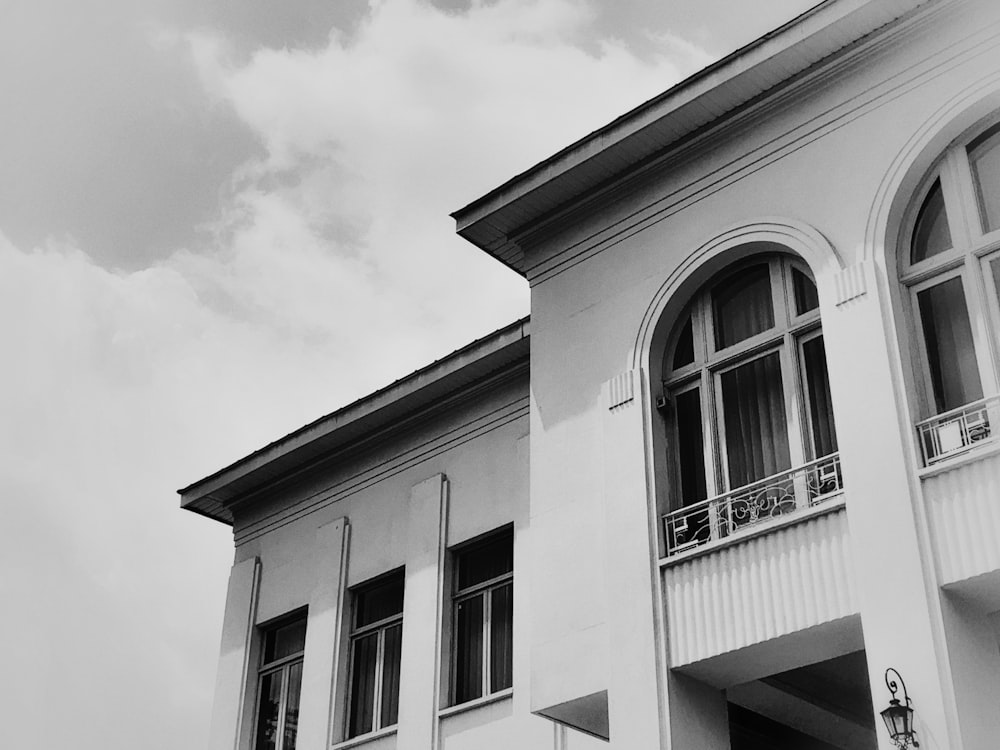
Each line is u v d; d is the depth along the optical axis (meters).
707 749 12.17
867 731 14.17
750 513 12.59
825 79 13.03
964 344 11.73
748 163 13.46
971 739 10.20
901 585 10.86
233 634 19.95
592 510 13.49
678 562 12.55
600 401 13.84
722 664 12.12
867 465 11.45
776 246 13.01
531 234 15.34
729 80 13.24
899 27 12.52
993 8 12.05
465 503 17.41
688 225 13.80
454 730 16.06
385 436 19.05
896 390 11.53
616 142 14.05
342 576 18.62
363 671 18.00
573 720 13.42
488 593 16.80
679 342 13.87
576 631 13.08
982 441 11.05
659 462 13.23
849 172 12.59
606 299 14.30
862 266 12.11
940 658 10.46
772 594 11.77
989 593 10.80
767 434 12.83
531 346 14.88
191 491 21.27
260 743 19.02
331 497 19.61
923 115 12.23
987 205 11.97
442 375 17.86
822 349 12.73
